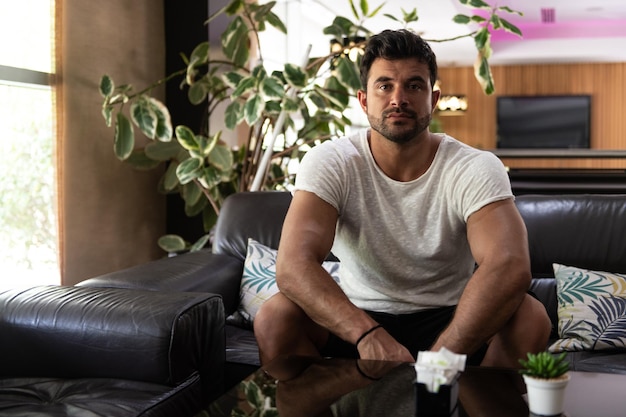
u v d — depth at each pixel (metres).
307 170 2.04
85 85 3.69
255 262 2.62
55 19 3.51
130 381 1.83
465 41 9.98
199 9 4.29
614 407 1.34
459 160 2.00
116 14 3.90
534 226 2.55
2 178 3.29
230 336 2.41
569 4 9.32
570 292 2.36
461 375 1.54
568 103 11.67
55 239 3.54
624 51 10.71
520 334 1.82
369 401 1.40
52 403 1.71
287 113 3.70
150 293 2.00
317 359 1.71
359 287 2.12
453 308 2.06
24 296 2.00
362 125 6.91
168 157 3.85
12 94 3.35
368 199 2.04
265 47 5.71
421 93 1.99
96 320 1.88
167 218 4.33
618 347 2.23
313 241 1.94
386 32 2.03
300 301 1.86
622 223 2.50
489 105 11.94
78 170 3.65
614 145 11.61
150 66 4.20
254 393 1.47
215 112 4.38
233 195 2.90
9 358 1.94
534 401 1.30
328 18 7.93
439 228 2.02
